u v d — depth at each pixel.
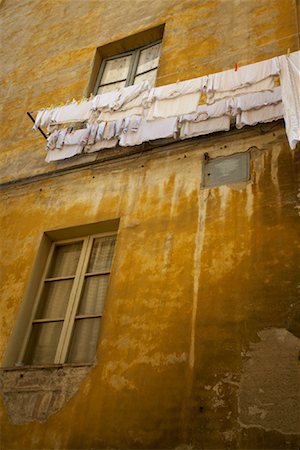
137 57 9.07
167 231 5.78
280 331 4.51
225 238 5.37
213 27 8.10
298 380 4.19
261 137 6.10
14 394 5.30
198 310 4.98
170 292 5.25
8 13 12.23
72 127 7.42
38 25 11.14
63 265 6.54
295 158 5.69
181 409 4.45
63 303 6.12
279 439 3.97
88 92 8.75
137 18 9.45
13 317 6.01
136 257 5.73
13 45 11.05
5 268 6.58
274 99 5.91
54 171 7.36
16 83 9.94
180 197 6.04
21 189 7.53
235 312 4.80
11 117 9.20
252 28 7.64
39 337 5.93
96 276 6.14
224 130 6.27
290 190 5.43
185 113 6.20
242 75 6.00
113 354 5.09
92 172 7.05
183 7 8.90
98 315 5.73
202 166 6.22
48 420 4.95
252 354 4.50
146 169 6.62
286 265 4.88
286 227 5.14
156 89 6.50
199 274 5.23
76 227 6.53
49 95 9.12
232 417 4.23
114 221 6.32
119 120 6.81
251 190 5.65
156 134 6.46
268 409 4.14
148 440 4.40
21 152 8.30
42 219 6.91
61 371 5.23
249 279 4.95
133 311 5.30
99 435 4.61
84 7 10.70
